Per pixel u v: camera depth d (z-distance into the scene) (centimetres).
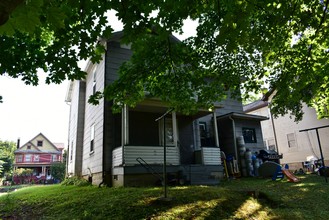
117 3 362
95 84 1327
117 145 1066
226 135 1436
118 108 712
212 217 508
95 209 562
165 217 495
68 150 1888
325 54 543
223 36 334
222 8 490
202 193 653
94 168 1169
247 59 741
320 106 900
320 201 661
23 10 165
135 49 488
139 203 571
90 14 384
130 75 643
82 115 1562
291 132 1998
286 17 388
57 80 460
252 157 1343
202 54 704
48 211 620
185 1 359
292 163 1959
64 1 337
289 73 508
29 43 585
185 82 711
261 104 2214
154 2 359
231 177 1212
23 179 3164
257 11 416
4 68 573
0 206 748
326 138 1775
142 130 1130
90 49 433
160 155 983
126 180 904
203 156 1098
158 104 1027
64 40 417
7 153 4041
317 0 389
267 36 428
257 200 658
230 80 746
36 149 3991
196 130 1291
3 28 171
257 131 1512
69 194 830
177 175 969
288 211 587
